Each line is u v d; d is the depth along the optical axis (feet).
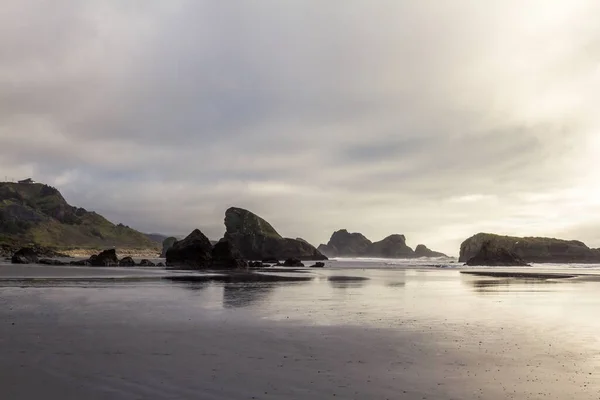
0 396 38.32
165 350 55.47
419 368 48.75
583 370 48.85
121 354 53.11
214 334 66.08
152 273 241.35
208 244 360.28
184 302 105.19
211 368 47.60
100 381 42.68
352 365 49.60
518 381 44.47
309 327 73.00
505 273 317.83
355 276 249.55
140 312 86.99
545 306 108.06
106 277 196.24
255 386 41.70
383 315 88.17
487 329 73.51
